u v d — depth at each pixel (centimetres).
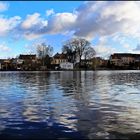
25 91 4453
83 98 3459
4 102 3069
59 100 3253
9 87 5319
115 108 2634
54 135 1678
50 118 2145
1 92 4300
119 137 1659
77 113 2361
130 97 3575
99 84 6100
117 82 6844
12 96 3706
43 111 2453
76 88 5012
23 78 8931
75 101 3153
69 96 3688
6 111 2445
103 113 2364
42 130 1780
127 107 2698
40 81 7250
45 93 4103
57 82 6812
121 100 3253
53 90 4606
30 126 1880
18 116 2216
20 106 2755
